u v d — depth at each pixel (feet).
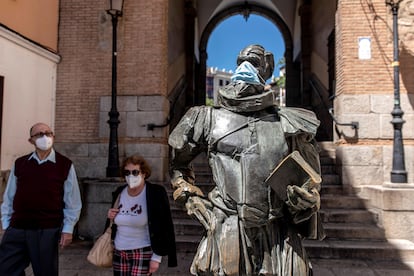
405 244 16.60
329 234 17.48
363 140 21.58
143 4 23.73
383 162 21.29
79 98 24.20
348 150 21.52
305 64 43.04
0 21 19.07
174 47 38.27
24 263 10.53
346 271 14.65
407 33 21.74
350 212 18.65
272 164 6.13
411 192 17.34
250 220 6.03
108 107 23.81
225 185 6.28
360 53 22.03
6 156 19.43
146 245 9.95
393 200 17.48
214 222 6.33
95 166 23.61
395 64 19.43
